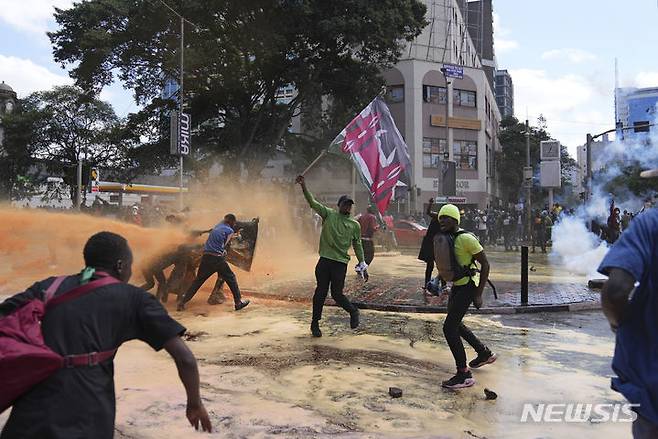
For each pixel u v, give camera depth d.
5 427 2.16
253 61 31.39
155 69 31.41
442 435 3.96
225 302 9.66
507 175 59.09
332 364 5.82
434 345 6.76
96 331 2.27
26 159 42.16
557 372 5.63
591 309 9.44
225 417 4.25
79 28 30.16
